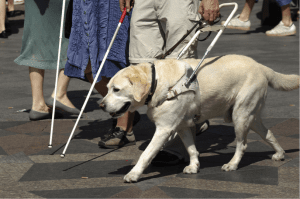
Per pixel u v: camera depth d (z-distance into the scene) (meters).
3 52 10.44
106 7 3.94
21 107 5.61
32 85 5.02
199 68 3.20
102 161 3.56
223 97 3.20
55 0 5.03
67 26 4.29
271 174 3.17
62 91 5.14
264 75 3.28
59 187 2.96
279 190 2.86
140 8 3.73
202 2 3.41
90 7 3.90
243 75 3.20
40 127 4.70
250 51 9.77
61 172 3.28
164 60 3.13
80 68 4.08
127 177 3.00
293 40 11.67
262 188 2.89
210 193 2.82
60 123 4.89
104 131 4.55
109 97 2.93
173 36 3.62
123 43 4.00
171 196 2.78
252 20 16.47
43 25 5.09
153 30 3.78
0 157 3.65
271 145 3.50
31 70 5.05
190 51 3.66
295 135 4.19
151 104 3.01
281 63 8.15
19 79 7.48
